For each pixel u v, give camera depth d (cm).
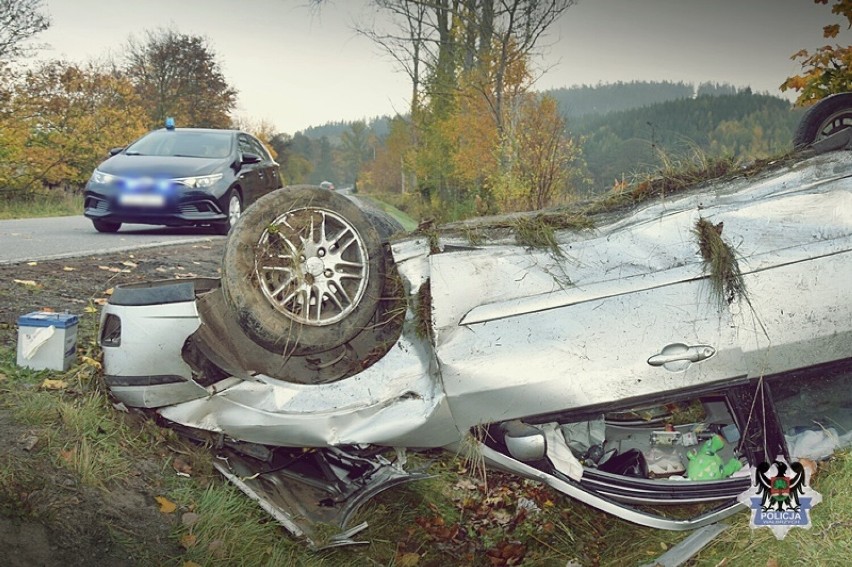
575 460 380
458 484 491
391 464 455
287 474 438
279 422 394
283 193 409
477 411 365
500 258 380
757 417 371
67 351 468
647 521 369
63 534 340
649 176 410
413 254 398
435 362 379
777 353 363
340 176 16512
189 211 1121
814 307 365
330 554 399
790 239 374
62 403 418
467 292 374
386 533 434
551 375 359
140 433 423
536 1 1711
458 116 2012
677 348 360
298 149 17062
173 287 426
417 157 2628
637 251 378
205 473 418
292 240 411
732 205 383
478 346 365
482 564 416
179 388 416
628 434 446
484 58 1786
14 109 2095
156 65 4419
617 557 402
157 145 1238
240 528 380
